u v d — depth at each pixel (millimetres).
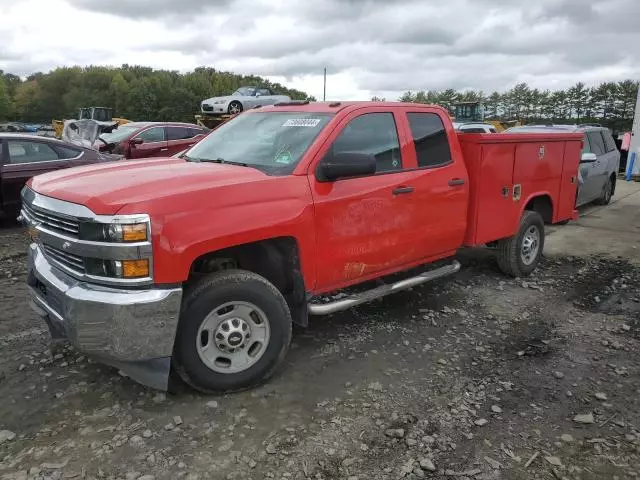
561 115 101000
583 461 3027
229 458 2986
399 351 4391
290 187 3781
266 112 4836
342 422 3355
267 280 3805
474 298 5699
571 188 6918
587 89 97312
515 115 102375
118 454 2992
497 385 3863
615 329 4922
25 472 2824
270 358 3736
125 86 103312
